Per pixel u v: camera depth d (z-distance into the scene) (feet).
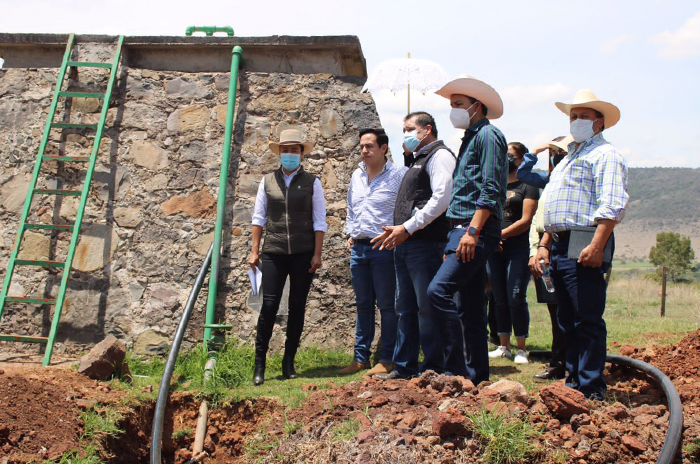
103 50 23.04
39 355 21.21
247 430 16.14
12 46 23.29
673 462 11.99
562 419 13.38
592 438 12.62
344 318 21.54
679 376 15.92
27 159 22.62
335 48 22.77
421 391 14.49
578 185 14.24
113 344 17.67
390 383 15.16
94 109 22.76
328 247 21.83
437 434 12.84
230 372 17.83
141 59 23.35
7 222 22.38
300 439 13.71
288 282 21.65
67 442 13.67
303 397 15.88
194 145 22.53
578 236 14.05
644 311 37.91
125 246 22.07
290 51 22.99
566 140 18.22
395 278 18.62
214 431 16.28
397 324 18.61
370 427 13.37
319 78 22.76
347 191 21.66
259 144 22.48
